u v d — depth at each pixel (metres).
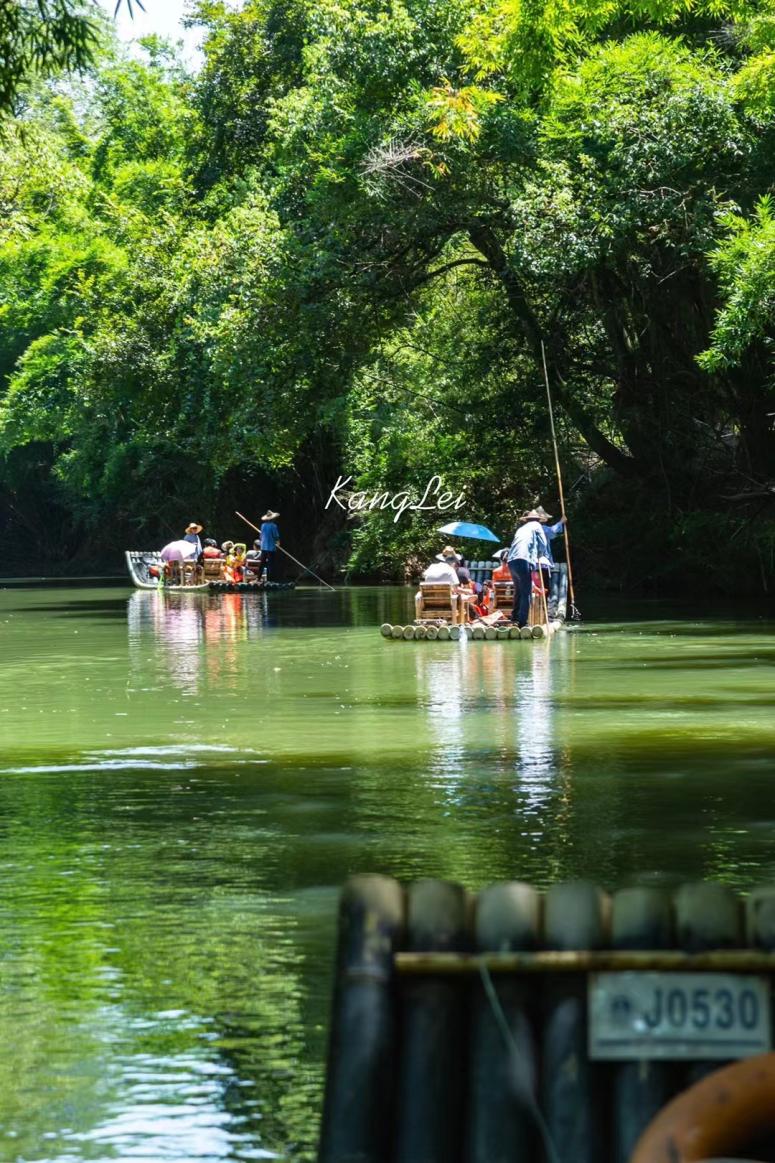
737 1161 3.99
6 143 11.88
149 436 62.69
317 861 9.52
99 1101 5.68
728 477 48.00
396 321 48.34
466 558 53.38
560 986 4.32
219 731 15.72
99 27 10.75
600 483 50.91
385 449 55.81
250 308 46.91
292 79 64.31
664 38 39.44
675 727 15.66
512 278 45.72
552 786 12.16
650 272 40.84
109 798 11.84
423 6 43.44
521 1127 4.18
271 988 6.98
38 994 6.92
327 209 44.56
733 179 38.75
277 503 75.06
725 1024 4.26
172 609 42.47
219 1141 5.32
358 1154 4.16
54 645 28.91
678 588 49.69
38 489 92.38
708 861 9.30
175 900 8.60
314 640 29.72
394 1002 4.33
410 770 13.08
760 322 33.81
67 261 71.00
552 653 25.67
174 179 65.88
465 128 40.50
